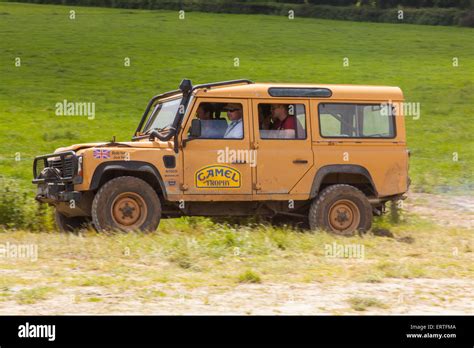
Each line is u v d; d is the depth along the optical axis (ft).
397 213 79.30
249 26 359.66
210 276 45.70
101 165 61.82
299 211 69.67
